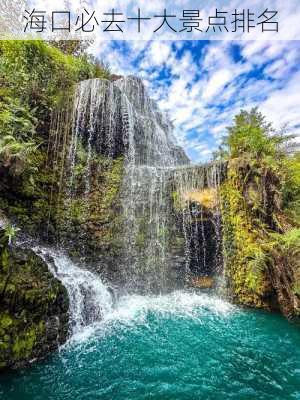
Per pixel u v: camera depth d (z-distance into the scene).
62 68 7.33
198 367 3.78
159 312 5.48
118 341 4.31
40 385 3.25
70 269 5.29
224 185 6.68
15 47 6.50
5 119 4.95
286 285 5.38
